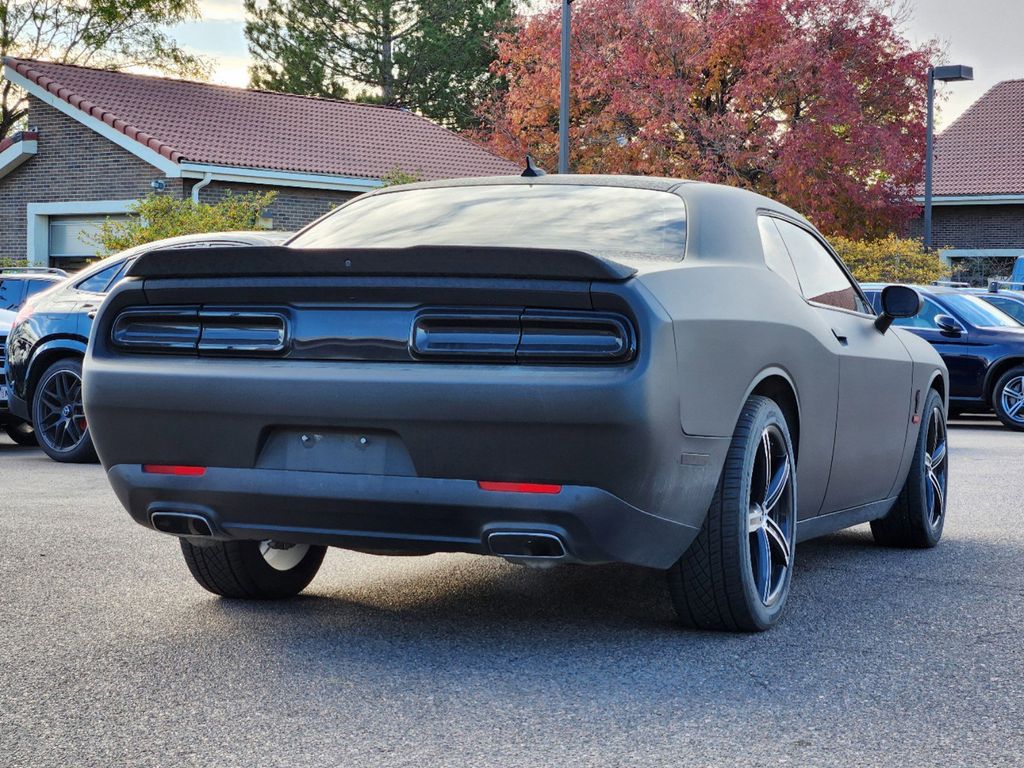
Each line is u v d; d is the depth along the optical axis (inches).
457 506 139.8
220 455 149.2
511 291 137.9
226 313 149.7
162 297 153.9
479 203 175.5
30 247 1096.8
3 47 1562.5
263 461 148.0
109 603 179.6
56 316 398.6
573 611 177.0
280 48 2015.3
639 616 173.9
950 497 317.1
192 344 151.3
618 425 134.3
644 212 168.2
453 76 2011.6
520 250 135.9
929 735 122.2
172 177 996.6
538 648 155.0
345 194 1095.6
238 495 148.6
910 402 224.2
